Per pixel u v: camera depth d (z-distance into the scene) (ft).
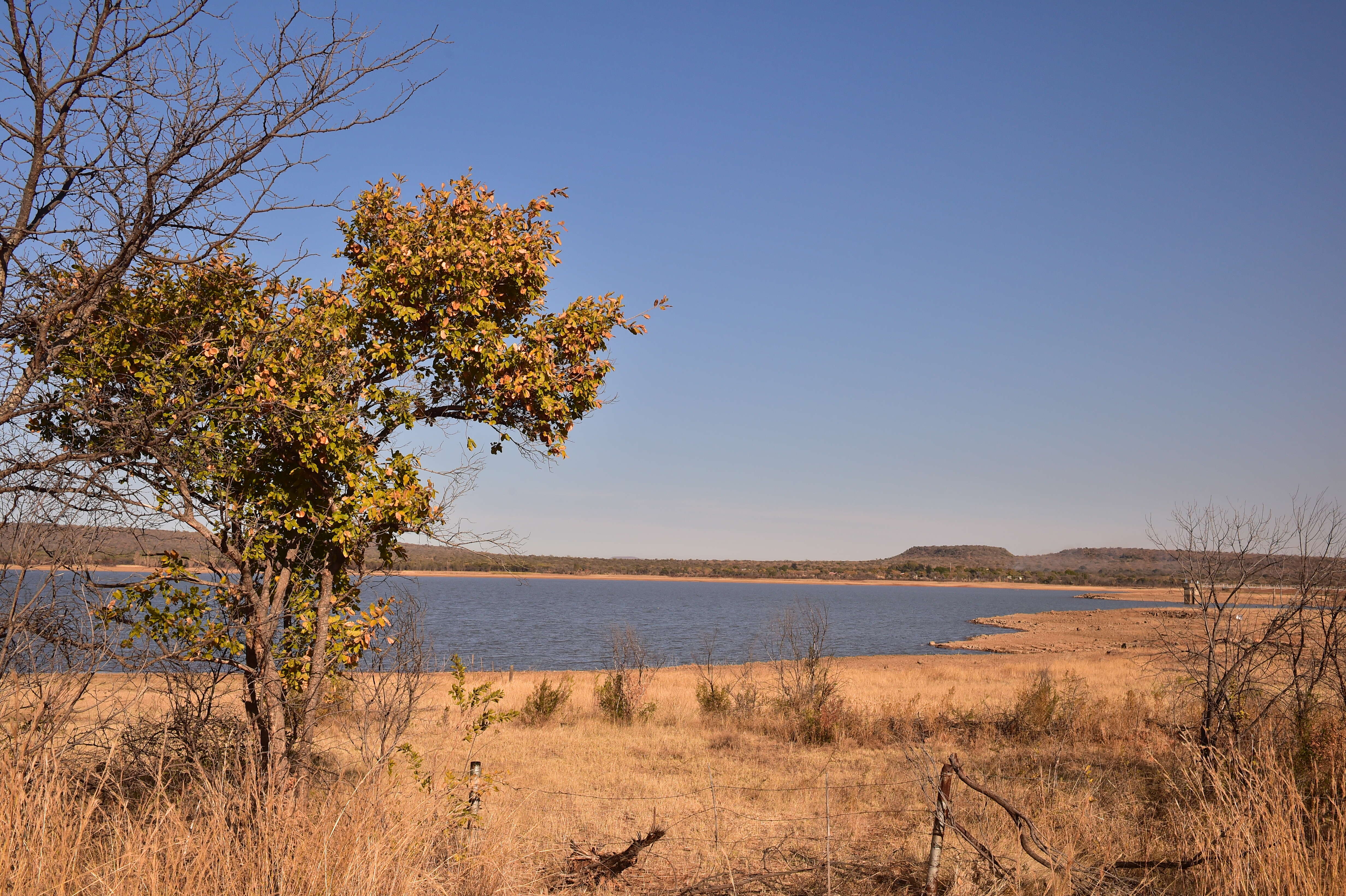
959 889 19.77
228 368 21.40
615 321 26.81
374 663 22.65
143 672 19.25
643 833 27.66
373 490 22.39
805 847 25.82
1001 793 31.30
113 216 16.72
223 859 14.61
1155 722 46.70
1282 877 15.75
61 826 14.55
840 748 46.93
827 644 190.90
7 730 16.47
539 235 26.03
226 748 20.15
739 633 211.20
